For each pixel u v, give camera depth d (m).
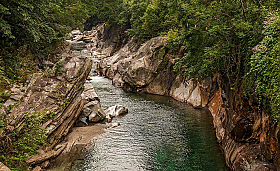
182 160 13.98
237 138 12.48
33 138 12.72
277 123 9.04
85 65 19.78
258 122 11.39
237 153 12.10
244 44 11.73
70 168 13.20
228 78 13.39
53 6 18.83
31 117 13.59
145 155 14.68
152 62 30.77
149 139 16.94
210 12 12.21
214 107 22.17
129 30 46.12
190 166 13.28
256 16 12.04
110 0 56.19
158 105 25.75
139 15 45.00
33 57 20.86
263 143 10.45
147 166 13.43
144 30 41.56
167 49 30.17
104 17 59.00
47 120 15.01
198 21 13.12
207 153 14.70
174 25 33.97
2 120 12.09
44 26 17.95
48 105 15.41
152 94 30.94
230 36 12.35
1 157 11.21
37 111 14.19
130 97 29.20
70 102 17.78
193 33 13.63
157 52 30.52
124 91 32.22
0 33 16.95
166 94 30.27
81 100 20.28
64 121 16.94
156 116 22.02
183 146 15.77
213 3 12.28
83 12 28.80
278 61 8.47
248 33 11.40
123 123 20.17
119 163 13.77
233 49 12.27
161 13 36.69
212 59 13.28
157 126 19.45
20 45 18.86
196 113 22.81
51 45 23.72
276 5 11.57
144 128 19.02
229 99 14.21
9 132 12.25
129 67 32.22
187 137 17.20
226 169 12.80
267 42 9.27
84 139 16.80
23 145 12.25
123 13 53.16
